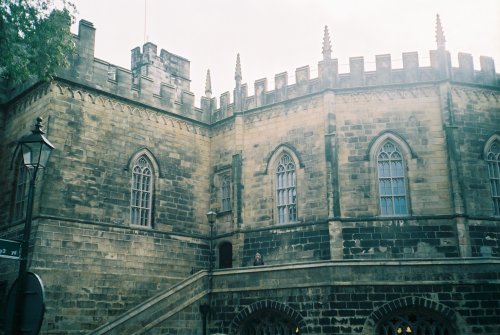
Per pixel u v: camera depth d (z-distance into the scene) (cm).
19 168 3569
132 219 3631
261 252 3731
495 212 3472
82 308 3159
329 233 3388
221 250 4097
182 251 3853
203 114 4322
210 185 4219
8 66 2689
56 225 3166
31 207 1335
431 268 2622
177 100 4128
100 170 3475
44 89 3416
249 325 2927
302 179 3688
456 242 3262
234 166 4009
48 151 1414
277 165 3884
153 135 3884
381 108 3597
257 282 2908
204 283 3062
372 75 3659
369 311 2616
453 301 2564
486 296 2555
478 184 3444
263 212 3831
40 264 3036
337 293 2662
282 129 3888
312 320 2684
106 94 3616
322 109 3697
